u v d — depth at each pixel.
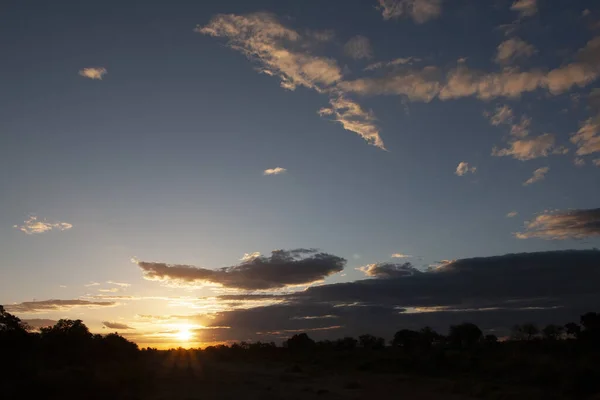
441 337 86.94
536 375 35.44
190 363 64.38
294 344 95.81
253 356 83.12
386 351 75.19
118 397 23.75
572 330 68.81
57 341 39.12
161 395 26.75
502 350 58.38
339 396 29.67
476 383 35.50
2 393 20.23
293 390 32.28
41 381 21.67
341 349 90.12
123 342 49.28
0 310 33.88
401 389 34.09
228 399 26.62
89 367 31.80
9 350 31.45
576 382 30.02
